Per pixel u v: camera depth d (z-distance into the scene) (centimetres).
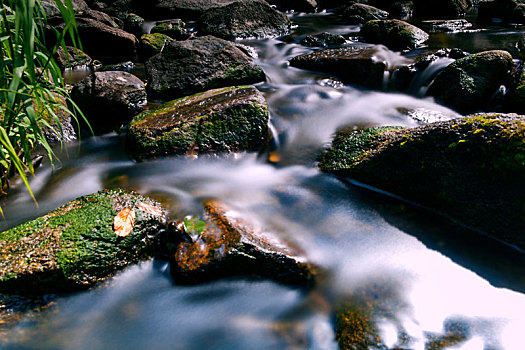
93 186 426
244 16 1084
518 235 319
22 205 390
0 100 294
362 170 418
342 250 333
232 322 278
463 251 325
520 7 1202
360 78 728
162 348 260
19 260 278
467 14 1380
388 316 266
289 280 300
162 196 397
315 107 628
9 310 268
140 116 520
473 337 249
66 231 300
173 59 674
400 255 326
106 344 261
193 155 465
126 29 1148
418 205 383
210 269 296
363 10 1325
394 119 584
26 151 310
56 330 266
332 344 253
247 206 389
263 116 500
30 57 248
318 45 975
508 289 288
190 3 1311
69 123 531
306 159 488
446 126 370
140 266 314
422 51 832
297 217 377
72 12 265
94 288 291
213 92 557
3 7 271
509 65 613
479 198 339
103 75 573
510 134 326
